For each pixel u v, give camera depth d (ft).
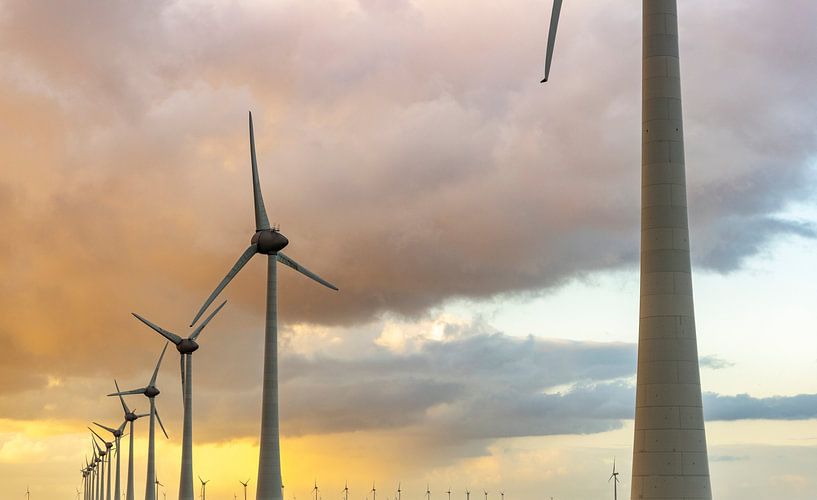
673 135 202.59
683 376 197.47
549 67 208.85
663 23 205.46
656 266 200.34
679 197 201.26
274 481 348.18
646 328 200.44
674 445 195.83
